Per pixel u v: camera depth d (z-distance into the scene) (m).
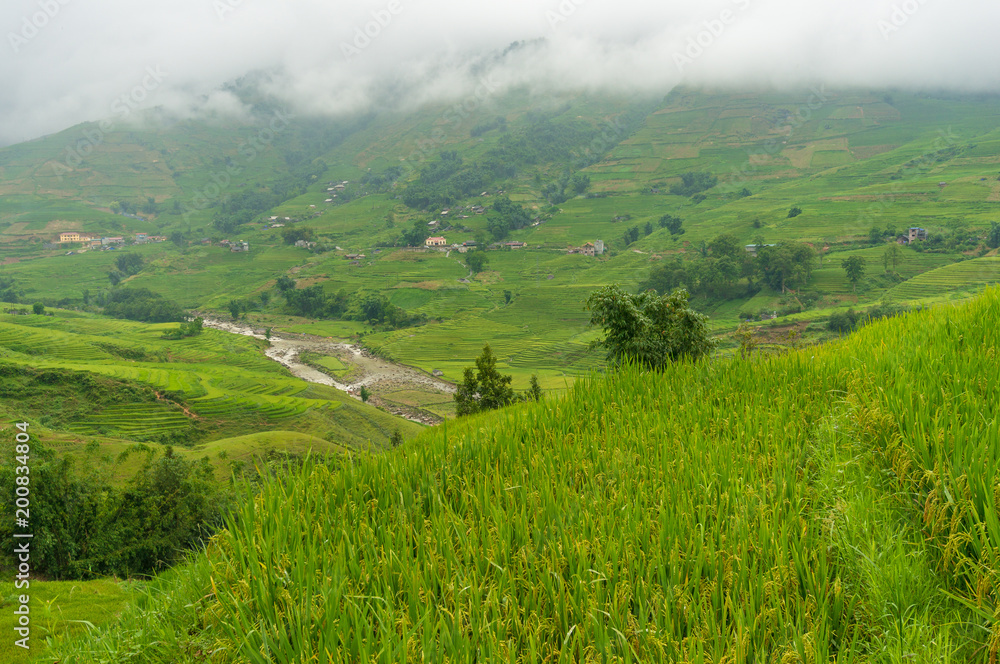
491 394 43.81
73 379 83.38
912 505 3.97
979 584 3.03
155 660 3.70
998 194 166.62
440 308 158.38
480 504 4.93
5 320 137.75
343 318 166.50
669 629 3.09
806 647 2.83
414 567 3.85
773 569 3.45
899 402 5.09
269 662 3.19
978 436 4.18
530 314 148.00
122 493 26.70
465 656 2.98
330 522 4.73
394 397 103.44
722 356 9.70
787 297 121.81
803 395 6.82
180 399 84.25
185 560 4.69
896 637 2.89
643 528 4.12
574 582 3.59
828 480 4.43
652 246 185.88
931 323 8.84
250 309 173.50
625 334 17.78
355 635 3.18
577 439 6.36
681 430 6.22
